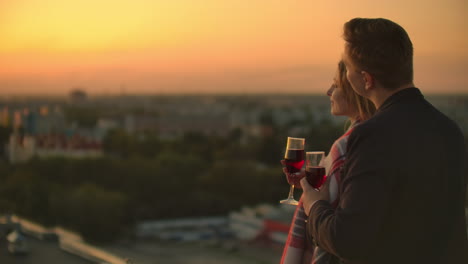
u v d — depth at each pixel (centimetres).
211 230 3453
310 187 126
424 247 105
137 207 3800
